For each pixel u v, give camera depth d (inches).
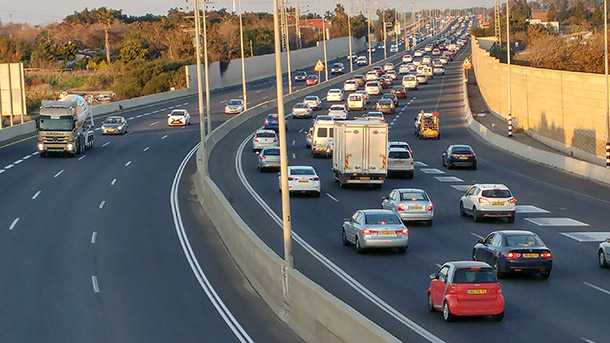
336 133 2399.1
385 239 1475.1
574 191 2267.5
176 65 6619.1
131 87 6353.3
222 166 2817.4
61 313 1130.0
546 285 1256.2
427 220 1798.7
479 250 1378.0
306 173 2192.4
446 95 5388.8
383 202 1899.6
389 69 6998.0
